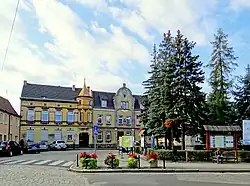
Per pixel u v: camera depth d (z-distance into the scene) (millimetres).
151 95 37500
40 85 68812
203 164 26250
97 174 19922
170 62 33188
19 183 14867
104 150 58438
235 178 18062
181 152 29031
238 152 29094
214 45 39156
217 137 28484
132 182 15898
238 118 38875
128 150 45344
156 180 16797
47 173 19672
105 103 73000
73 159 32344
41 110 66312
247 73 39688
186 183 15609
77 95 70062
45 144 56031
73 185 14492
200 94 32438
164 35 38156
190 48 33312
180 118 31703
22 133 64312
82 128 69000
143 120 40188
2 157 35812
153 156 23125
